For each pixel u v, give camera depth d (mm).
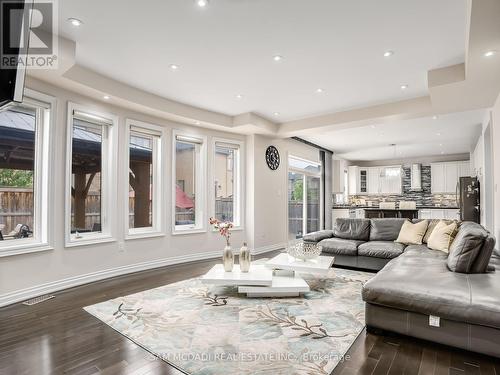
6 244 3037
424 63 3309
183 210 5273
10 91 943
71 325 2453
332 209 9117
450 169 9570
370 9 2346
